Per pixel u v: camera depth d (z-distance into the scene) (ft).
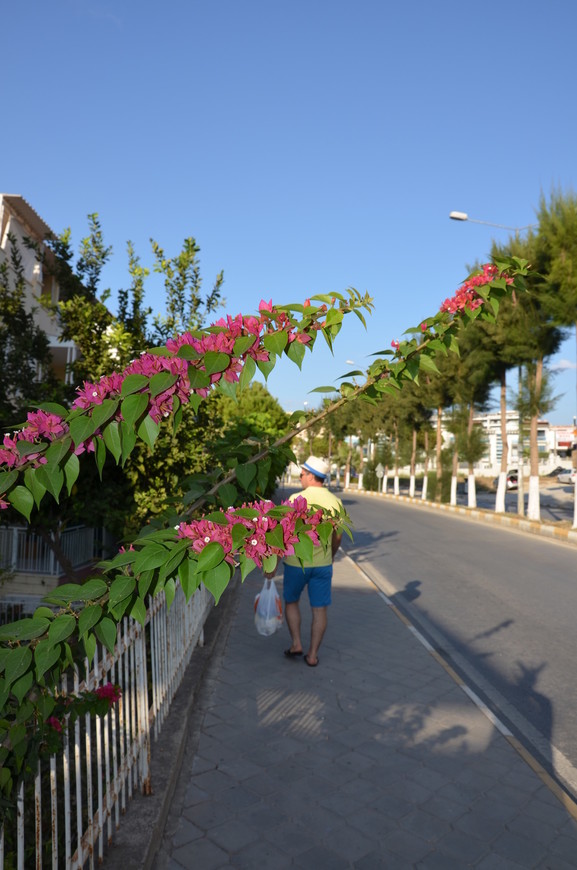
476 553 51.75
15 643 5.74
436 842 11.16
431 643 25.05
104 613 5.76
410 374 7.37
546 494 157.79
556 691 19.80
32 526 23.72
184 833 11.15
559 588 36.83
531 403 77.61
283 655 21.88
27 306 46.98
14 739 6.75
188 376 5.32
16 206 45.96
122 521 22.74
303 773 13.51
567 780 14.08
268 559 5.43
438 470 129.08
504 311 73.87
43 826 10.31
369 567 44.21
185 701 16.14
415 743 15.21
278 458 9.27
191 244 24.06
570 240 65.92
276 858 10.50
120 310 23.86
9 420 22.12
